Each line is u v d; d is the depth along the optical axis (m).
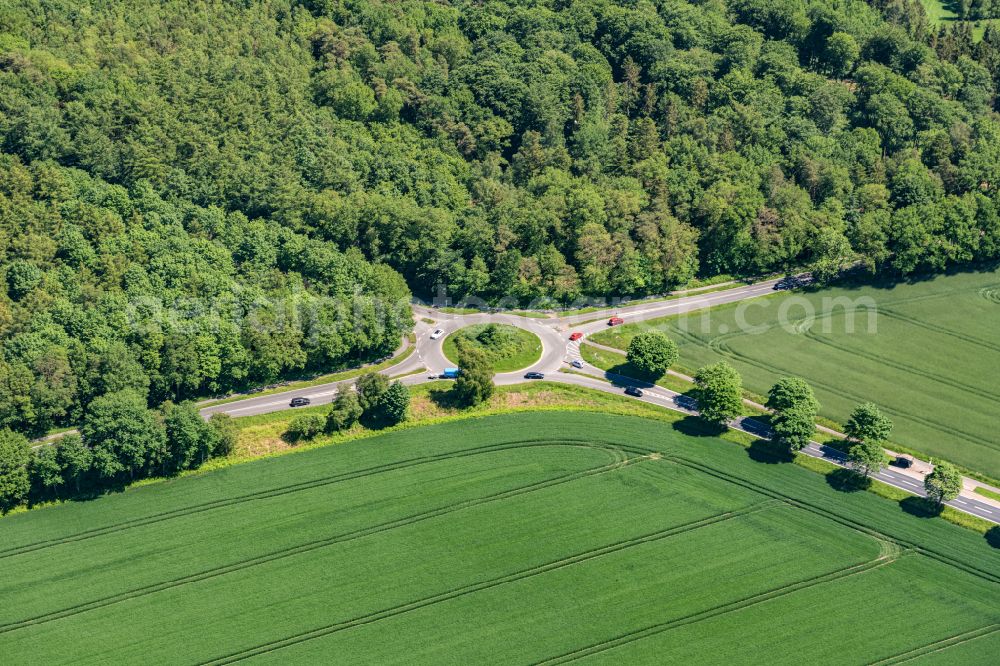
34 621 186.12
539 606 191.12
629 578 197.62
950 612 192.12
